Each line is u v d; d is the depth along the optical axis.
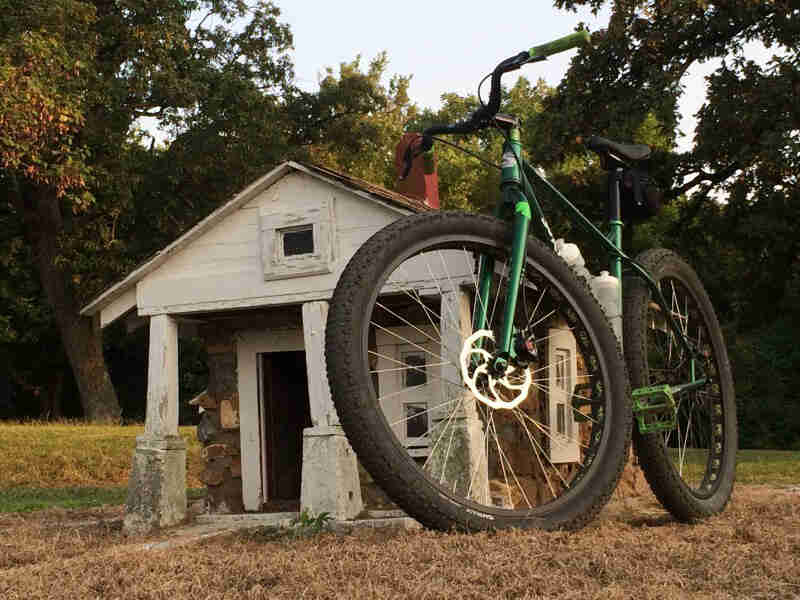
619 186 4.72
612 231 4.62
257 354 7.84
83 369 24.73
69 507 10.23
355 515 6.42
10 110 15.28
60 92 17.39
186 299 7.44
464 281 6.12
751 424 24.52
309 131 28.22
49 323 28.94
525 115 42.12
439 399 6.83
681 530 3.96
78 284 24.22
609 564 2.96
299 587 2.91
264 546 4.25
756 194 18.30
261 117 24.55
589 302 3.84
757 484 8.31
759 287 21.03
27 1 16.97
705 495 4.45
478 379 3.50
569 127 18.86
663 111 18.20
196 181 24.77
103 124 21.92
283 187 7.17
